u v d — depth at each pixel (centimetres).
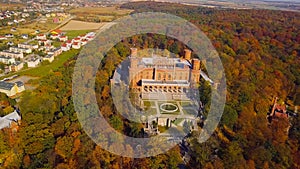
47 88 14000
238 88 13238
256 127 11600
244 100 12719
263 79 14788
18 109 13500
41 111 12262
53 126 11169
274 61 16550
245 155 10181
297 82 16250
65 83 14400
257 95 13388
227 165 9450
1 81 17325
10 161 10131
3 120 11675
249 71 14788
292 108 14850
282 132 11988
